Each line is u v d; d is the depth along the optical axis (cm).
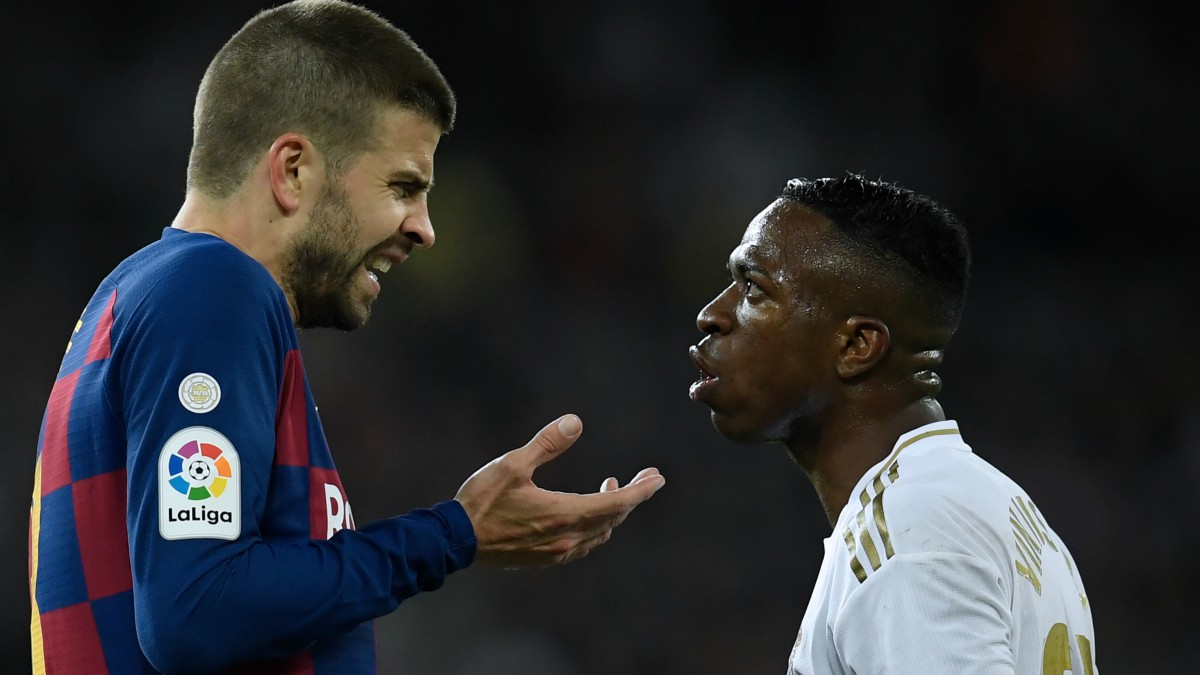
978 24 4909
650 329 4459
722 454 4059
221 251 810
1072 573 904
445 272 4447
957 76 4900
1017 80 4878
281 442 815
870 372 915
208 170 888
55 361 4097
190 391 751
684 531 3922
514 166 4759
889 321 910
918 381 922
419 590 823
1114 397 4378
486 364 4312
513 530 862
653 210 4675
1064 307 4578
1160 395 4384
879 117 4853
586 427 4191
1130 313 4566
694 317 4494
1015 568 821
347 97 881
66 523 805
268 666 792
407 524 815
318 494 827
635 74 4872
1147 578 3975
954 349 4478
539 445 864
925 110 4875
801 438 945
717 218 4622
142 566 731
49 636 807
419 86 909
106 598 786
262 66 880
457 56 4859
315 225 884
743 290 952
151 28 4466
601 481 4091
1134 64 4894
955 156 4828
